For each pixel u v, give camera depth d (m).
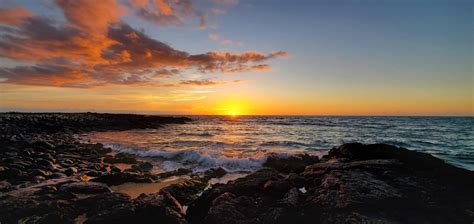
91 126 40.94
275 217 5.54
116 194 6.79
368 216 5.39
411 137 29.66
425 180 7.39
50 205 6.01
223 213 5.56
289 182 7.48
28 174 9.23
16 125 32.12
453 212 5.86
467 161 15.20
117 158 13.78
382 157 9.98
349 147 11.43
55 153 15.66
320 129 42.12
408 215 5.66
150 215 5.38
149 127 49.00
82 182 8.11
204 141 24.33
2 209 5.67
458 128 45.44
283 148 19.58
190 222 6.15
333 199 5.93
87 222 5.38
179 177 10.37
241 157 13.48
